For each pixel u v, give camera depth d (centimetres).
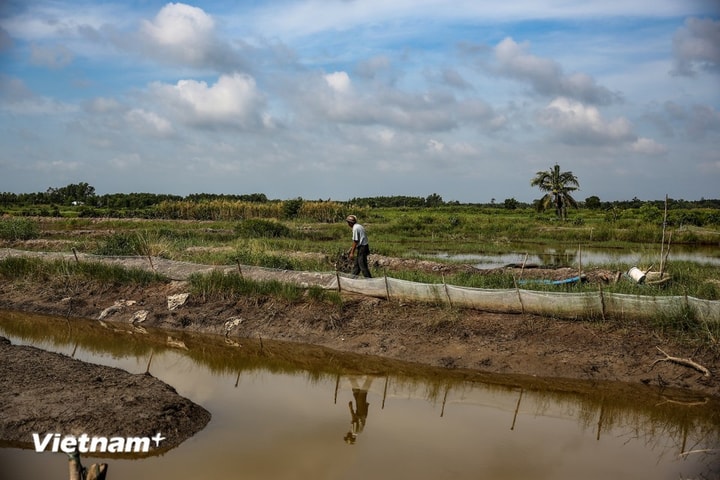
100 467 510
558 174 5672
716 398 869
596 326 1055
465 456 692
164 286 1490
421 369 1045
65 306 1475
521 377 979
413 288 1225
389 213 6488
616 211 5453
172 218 5050
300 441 727
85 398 791
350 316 1234
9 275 1669
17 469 633
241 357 1131
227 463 659
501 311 1145
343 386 966
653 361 958
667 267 1572
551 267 1911
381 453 697
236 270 1483
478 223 4362
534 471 654
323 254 2070
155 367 1056
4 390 816
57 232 3259
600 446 730
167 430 725
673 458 694
